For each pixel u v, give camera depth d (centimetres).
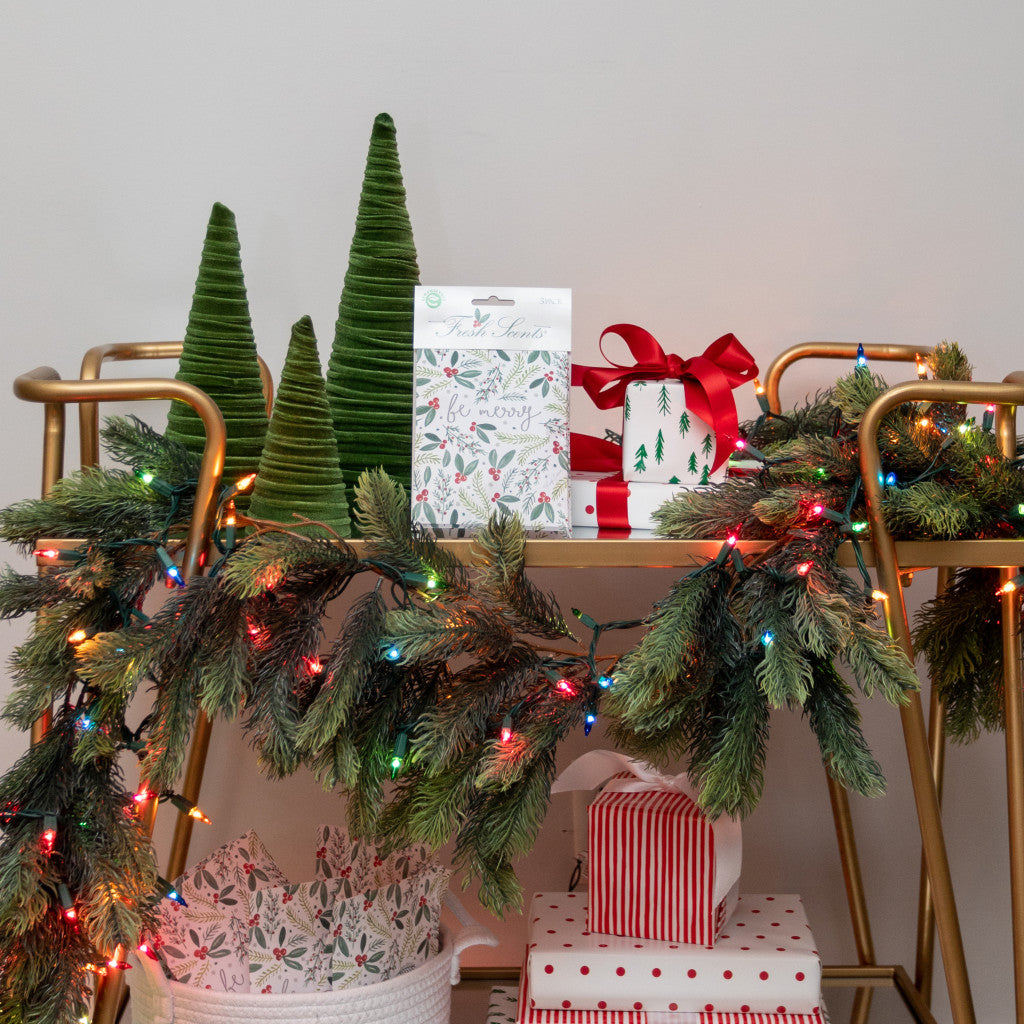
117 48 115
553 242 119
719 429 87
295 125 117
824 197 120
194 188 117
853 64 119
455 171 118
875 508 79
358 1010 83
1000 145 121
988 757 125
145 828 79
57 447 89
